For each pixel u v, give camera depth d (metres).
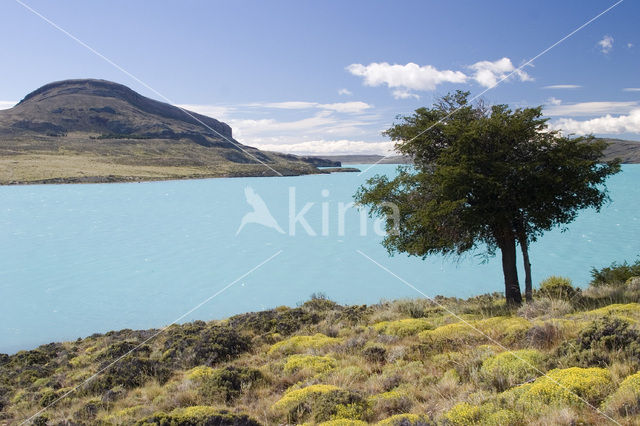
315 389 8.37
